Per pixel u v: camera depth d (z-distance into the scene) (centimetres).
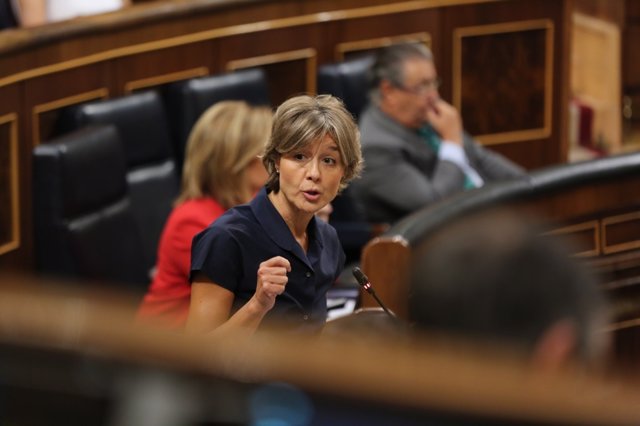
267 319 462
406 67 888
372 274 590
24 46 819
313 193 456
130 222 822
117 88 914
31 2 1011
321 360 102
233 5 988
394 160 889
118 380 103
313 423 100
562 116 1209
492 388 100
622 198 732
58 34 851
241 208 471
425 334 171
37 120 844
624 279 738
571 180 709
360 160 468
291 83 1046
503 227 170
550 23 1177
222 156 649
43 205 766
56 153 761
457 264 167
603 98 1427
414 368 101
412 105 895
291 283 468
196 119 924
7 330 105
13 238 832
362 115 918
